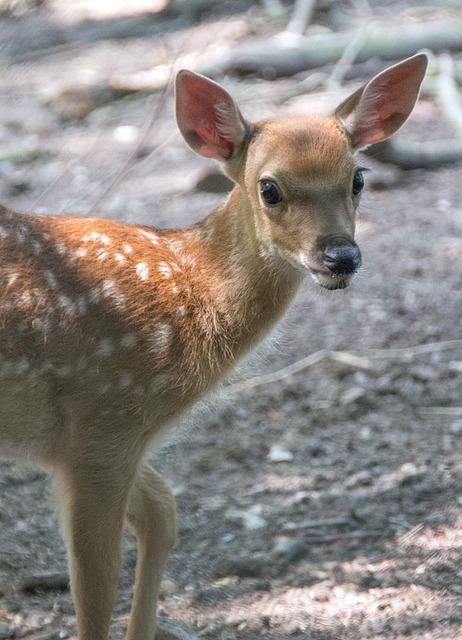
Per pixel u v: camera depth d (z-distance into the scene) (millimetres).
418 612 8930
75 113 22188
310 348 13547
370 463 11242
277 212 8500
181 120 9172
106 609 8352
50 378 8234
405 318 14047
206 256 8891
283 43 22641
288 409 12391
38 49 26203
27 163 19891
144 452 8508
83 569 8305
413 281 14945
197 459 11586
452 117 19688
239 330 8836
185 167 19391
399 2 25953
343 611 9039
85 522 8289
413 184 18125
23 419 8312
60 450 8406
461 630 8625
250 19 25953
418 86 9391
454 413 12055
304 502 10680
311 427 12016
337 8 25156
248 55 22406
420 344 13469
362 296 14664
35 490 11180
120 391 8305
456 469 10945
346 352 13398
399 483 10812
